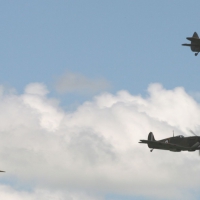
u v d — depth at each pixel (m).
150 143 150.00
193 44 154.88
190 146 153.50
